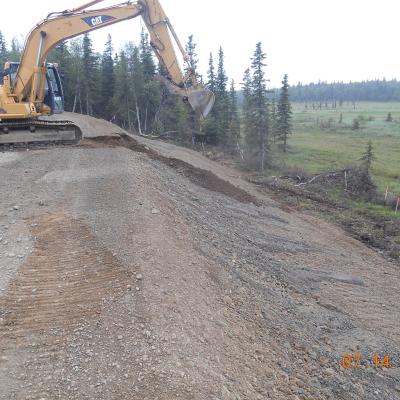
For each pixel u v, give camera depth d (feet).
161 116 152.97
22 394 17.25
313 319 34.96
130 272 25.57
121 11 51.52
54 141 56.54
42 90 55.88
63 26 52.75
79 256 27.20
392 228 71.31
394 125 248.73
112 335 20.83
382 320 39.34
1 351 19.61
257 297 32.86
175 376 18.53
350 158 139.64
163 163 67.67
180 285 26.16
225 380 19.72
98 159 50.49
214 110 155.94
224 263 35.40
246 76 145.69
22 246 28.12
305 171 109.50
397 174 115.75
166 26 50.72
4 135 53.62
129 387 17.78
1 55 184.14
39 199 35.94
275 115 159.63
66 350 19.83
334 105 461.37
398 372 30.60
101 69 166.71
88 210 33.94
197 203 52.75
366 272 51.42
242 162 118.62
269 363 23.91
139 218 33.01
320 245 57.67
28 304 22.74
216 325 24.43
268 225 59.41
